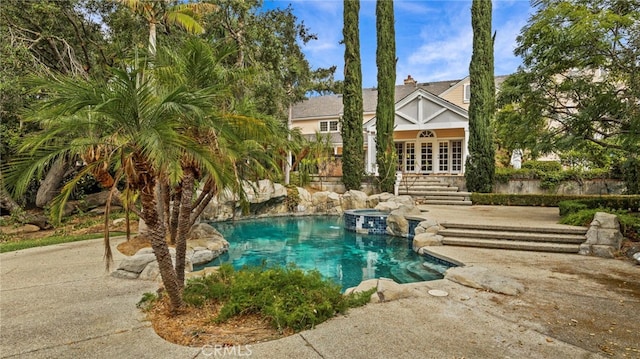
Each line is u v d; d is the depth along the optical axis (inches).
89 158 167.8
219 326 164.2
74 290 223.6
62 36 579.8
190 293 194.7
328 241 471.2
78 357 137.8
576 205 436.5
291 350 140.7
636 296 202.5
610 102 314.7
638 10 314.0
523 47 374.3
